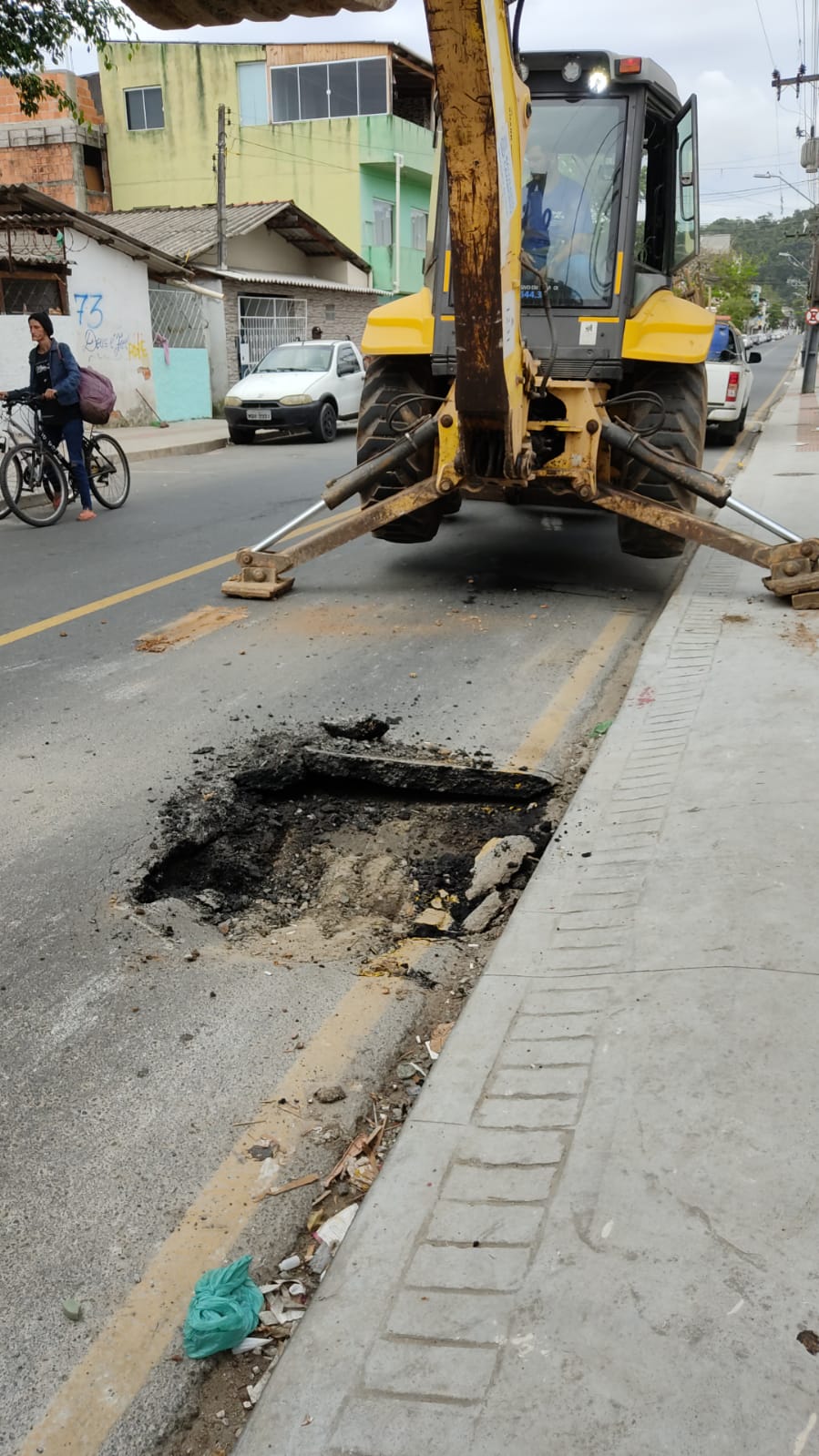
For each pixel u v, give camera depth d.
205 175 33.84
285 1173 2.39
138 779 4.39
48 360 9.93
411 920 3.62
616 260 6.30
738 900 3.10
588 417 6.23
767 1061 2.42
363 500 7.65
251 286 26.19
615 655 6.00
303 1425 1.68
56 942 3.28
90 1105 2.58
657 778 4.02
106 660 5.96
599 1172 2.14
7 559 8.59
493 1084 2.45
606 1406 1.66
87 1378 1.91
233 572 8.11
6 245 19.17
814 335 33.00
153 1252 2.18
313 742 4.75
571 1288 1.88
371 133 31.91
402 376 7.30
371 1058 2.77
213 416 25.42
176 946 3.32
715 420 16.38
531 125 6.33
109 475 11.12
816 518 9.49
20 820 4.03
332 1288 1.93
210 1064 2.74
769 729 4.33
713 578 7.08
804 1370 1.70
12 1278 2.11
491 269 5.11
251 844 4.12
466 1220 2.06
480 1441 1.63
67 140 32.97
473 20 4.33
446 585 7.55
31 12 11.73
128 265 21.02
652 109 6.50
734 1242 1.95
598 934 3.03
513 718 5.05
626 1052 2.50
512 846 3.86
